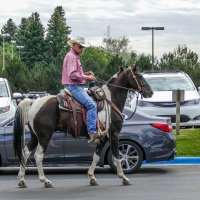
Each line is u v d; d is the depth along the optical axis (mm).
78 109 13117
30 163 14984
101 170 16109
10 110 20875
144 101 22266
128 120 15125
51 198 11406
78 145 14938
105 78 64188
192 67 67062
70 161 14992
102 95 13250
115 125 13273
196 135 20734
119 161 13188
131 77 13539
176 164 17172
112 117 13234
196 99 22672
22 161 12992
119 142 15016
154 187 12617
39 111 13008
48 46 116312
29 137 14930
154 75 24422
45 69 71875
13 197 11578
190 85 23844
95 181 13172
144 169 16031
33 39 114750
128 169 15047
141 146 14992
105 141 13414
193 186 12688
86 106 13078
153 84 23766
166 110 22266
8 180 14250
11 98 21891
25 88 68375
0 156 15047
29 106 13180
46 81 69188
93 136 12984
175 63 64375
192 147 18625
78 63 13273
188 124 22453
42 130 12969
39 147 13008
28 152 13148
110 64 65188
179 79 24188
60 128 13180
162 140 15055
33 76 69500
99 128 13078
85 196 11594
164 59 64750
